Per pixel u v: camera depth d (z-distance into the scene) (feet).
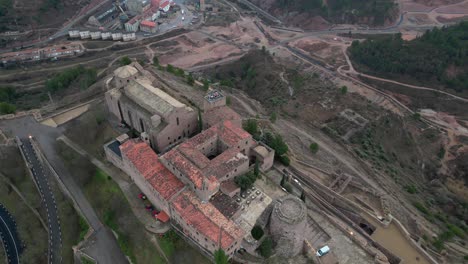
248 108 582.76
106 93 420.77
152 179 314.55
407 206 401.70
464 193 513.45
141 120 392.68
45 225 349.20
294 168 386.11
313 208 339.36
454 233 381.19
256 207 312.09
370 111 615.98
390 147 559.79
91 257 314.76
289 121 570.46
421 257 314.96
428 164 556.10
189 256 288.30
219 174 315.99
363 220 342.85
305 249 296.30
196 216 286.66
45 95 603.67
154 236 307.17
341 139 536.42
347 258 297.94
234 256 281.95
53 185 373.40
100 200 353.92
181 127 387.55
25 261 324.80
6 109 453.58
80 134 410.31
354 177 427.33
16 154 400.67
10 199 384.27
